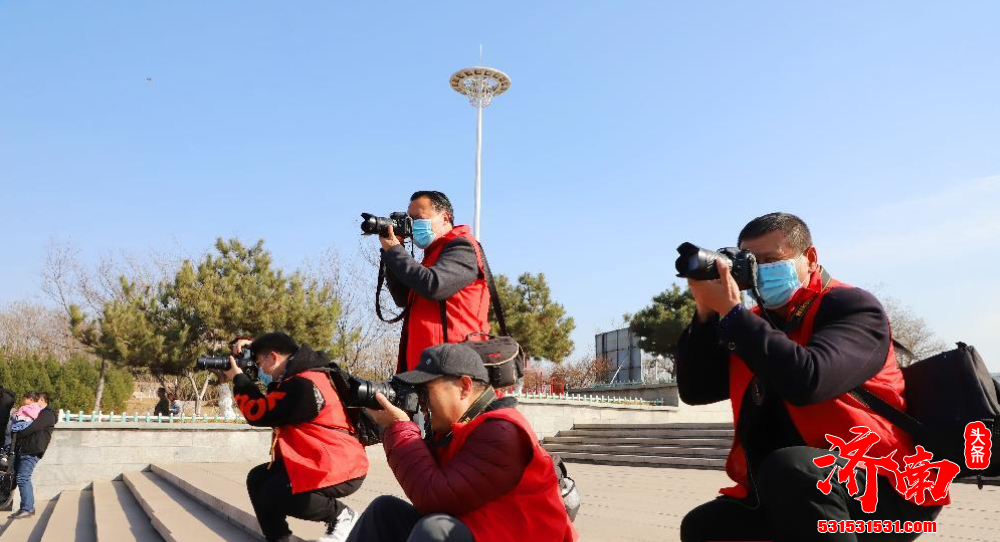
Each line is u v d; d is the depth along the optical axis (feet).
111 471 41.52
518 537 7.61
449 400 8.37
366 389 8.55
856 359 6.86
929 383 7.29
